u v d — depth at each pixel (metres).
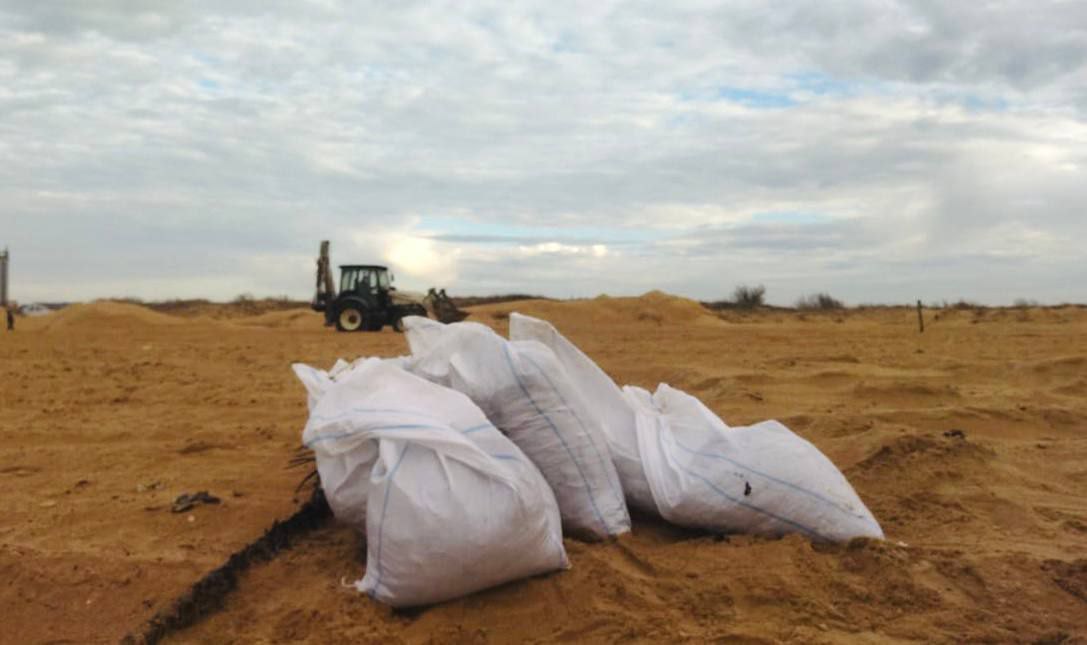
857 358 14.64
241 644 3.77
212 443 7.36
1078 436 7.86
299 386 11.36
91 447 7.33
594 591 4.05
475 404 4.59
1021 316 34.84
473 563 3.88
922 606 4.03
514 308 36.81
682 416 5.12
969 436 7.48
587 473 4.71
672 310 35.41
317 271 29.95
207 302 55.22
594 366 5.14
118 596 4.05
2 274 33.06
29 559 4.32
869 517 4.75
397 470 3.99
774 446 4.79
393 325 27.91
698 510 4.71
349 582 4.25
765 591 4.06
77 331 27.36
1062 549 4.76
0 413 9.24
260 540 4.66
